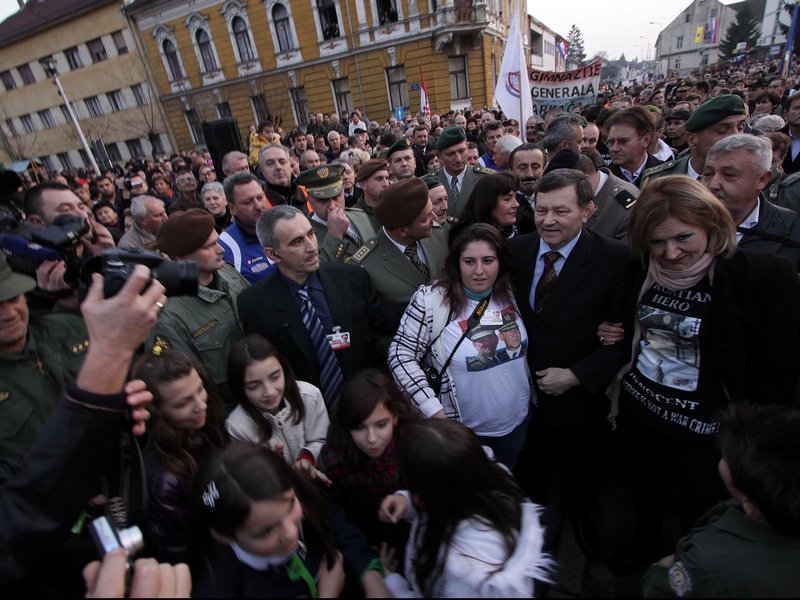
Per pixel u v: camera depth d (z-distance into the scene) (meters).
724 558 1.06
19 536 0.75
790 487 0.97
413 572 1.08
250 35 18.11
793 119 3.48
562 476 2.13
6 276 1.21
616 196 2.51
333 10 16.80
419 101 16.66
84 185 6.55
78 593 0.90
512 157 3.06
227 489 1.02
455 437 1.05
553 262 1.84
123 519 0.87
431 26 15.38
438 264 2.39
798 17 13.80
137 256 1.03
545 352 1.84
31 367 1.37
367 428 1.39
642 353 1.67
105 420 0.77
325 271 1.99
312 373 1.92
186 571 0.80
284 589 1.11
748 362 1.51
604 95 17.59
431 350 1.85
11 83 25.09
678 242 1.37
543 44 34.88
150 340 1.80
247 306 1.90
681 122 4.44
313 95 18.33
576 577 1.85
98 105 23.02
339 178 2.77
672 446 1.71
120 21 20.12
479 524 1.01
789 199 2.38
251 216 2.67
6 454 1.28
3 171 2.73
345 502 1.56
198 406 1.43
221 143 7.09
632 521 2.10
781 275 1.40
